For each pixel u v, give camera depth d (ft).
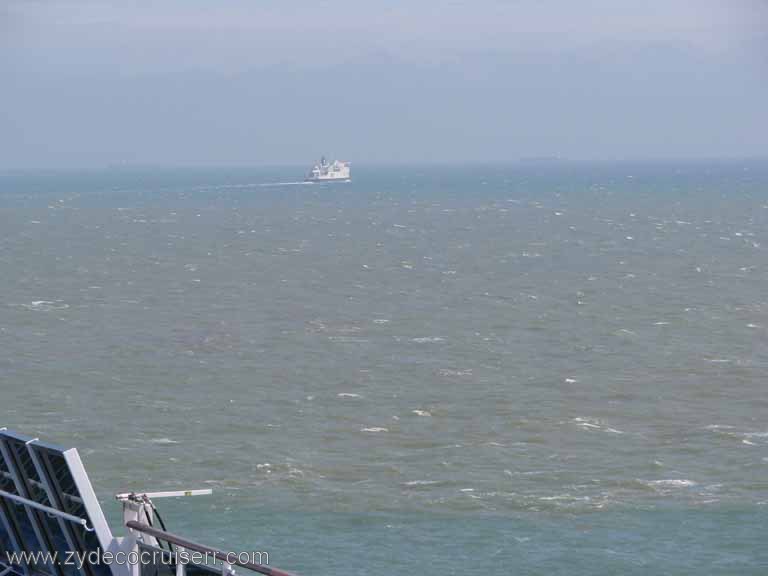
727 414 279.49
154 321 437.58
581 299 497.05
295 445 245.45
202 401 293.02
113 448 241.76
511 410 283.38
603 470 224.12
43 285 553.64
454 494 204.64
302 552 170.91
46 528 48.73
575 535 180.55
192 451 239.09
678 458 234.99
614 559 168.45
